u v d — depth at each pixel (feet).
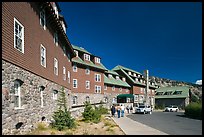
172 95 247.09
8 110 35.14
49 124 52.26
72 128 51.08
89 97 149.59
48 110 59.21
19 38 41.29
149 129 56.70
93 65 155.22
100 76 164.76
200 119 93.09
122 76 219.61
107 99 177.27
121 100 194.29
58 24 66.28
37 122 49.42
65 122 50.44
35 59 49.49
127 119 86.58
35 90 48.96
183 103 236.22
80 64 142.51
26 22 44.37
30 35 46.52
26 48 43.91
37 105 49.98
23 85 42.09
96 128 55.01
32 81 47.09
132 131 51.85
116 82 194.08
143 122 77.00
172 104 243.60
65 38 79.25
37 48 51.13
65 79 87.04
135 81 228.02
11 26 37.27
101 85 164.76
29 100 44.96
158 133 49.75
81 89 142.61
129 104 197.57
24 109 41.91
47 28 60.80
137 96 223.30
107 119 81.20
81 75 144.05
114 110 101.14
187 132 53.36
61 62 79.87
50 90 62.23
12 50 37.35
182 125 68.74
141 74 255.70
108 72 191.21
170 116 111.55
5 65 34.60
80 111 88.28
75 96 136.15
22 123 40.96
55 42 70.54
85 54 150.10
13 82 37.47
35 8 50.47
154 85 275.59
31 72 46.50
